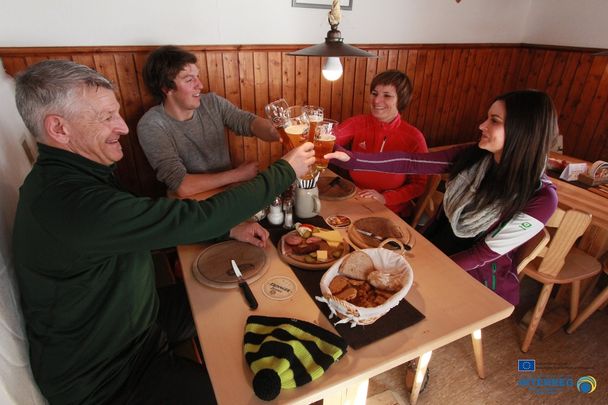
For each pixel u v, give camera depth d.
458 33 2.88
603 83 2.70
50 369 0.88
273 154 2.61
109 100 0.85
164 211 0.80
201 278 1.01
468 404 1.51
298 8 2.26
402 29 2.64
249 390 0.71
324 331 0.82
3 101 1.25
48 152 0.82
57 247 0.77
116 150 0.92
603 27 2.65
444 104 3.09
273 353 0.75
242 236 1.20
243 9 2.13
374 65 2.63
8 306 0.83
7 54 1.69
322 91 2.53
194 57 1.67
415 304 0.94
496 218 1.33
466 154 1.48
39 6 1.71
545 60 3.04
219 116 1.93
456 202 1.47
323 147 1.19
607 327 1.91
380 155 1.62
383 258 0.98
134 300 0.95
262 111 2.40
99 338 0.91
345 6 2.38
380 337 0.83
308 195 1.31
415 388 1.46
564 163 2.11
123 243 0.78
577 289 1.76
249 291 0.96
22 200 0.82
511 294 1.39
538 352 1.76
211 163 1.95
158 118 1.72
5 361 0.75
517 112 1.20
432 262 1.11
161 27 1.98
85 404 0.92
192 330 1.29
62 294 0.83
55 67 0.78
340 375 0.75
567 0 2.82
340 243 1.17
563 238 1.48
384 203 1.64
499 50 3.09
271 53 2.28
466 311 0.91
